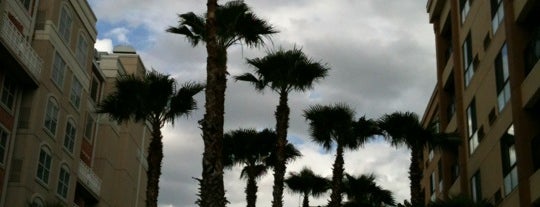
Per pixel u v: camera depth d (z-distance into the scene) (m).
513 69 23.47
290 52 28.06
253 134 35.09
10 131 30.72
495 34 26.53
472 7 30.75
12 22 30.20
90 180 41.03
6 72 30.09
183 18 25.11
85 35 39.44
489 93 27.33
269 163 35.81
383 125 29.64
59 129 35.22
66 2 35.72
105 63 46.41
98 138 45.25
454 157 34.88
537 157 22.25
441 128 37.09
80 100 38.75
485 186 27.69
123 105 26.95
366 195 39.88
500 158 25.36
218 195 17.12
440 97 37.78
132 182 50.56
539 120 22.72
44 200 32.91
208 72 18.45
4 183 30.00
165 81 26.27
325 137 30.83
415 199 28.12
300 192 41.69
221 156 17.70
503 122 25.16
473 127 30.25
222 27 23.34
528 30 23.58
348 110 30.33
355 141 31.12
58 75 34.84
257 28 23.86
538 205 21.80
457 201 24.08
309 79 28.00
